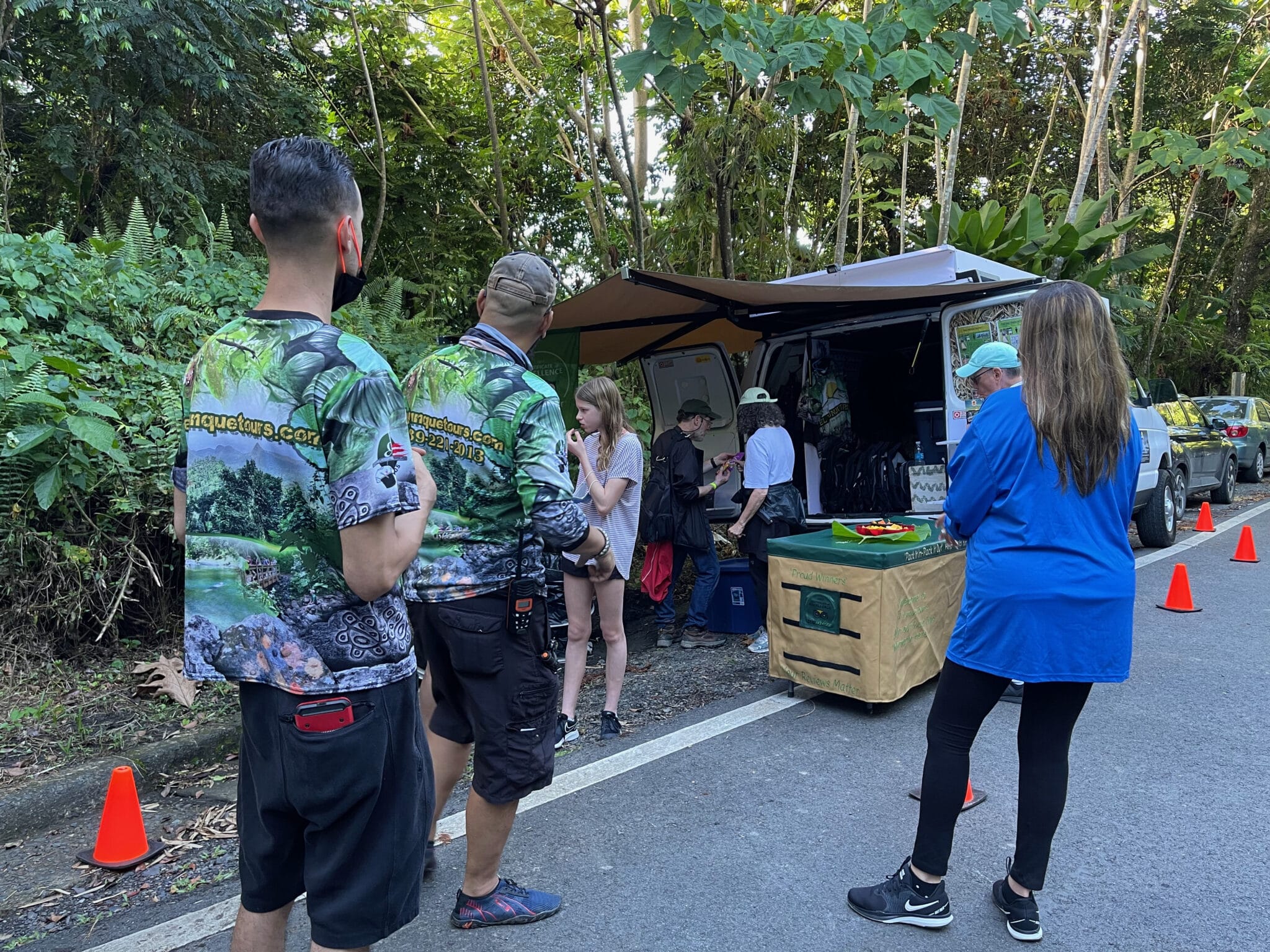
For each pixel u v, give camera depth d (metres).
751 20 5.33
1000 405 2.52
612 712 4.20
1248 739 4.04
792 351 6.76
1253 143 10.30
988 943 2.55
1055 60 15.59
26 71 7.45
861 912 2.68
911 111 10.66
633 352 7.34
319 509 1.56
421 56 10.81
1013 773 3.73
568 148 9.59
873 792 3.54
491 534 2.43
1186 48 17.41
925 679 4.62
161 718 4.10
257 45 8.41
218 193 8.66
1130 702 4.55
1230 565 8.13
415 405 2.51
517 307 2.48
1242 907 2.69
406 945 2.57
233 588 1.62
